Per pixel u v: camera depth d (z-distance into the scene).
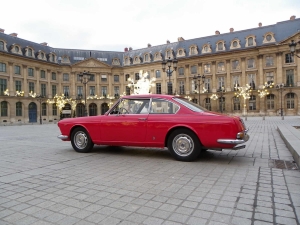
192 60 50.81
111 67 56.47
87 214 2.86
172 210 2.94
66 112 53.53
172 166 5.21
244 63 46.34
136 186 3.87
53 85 51.97
